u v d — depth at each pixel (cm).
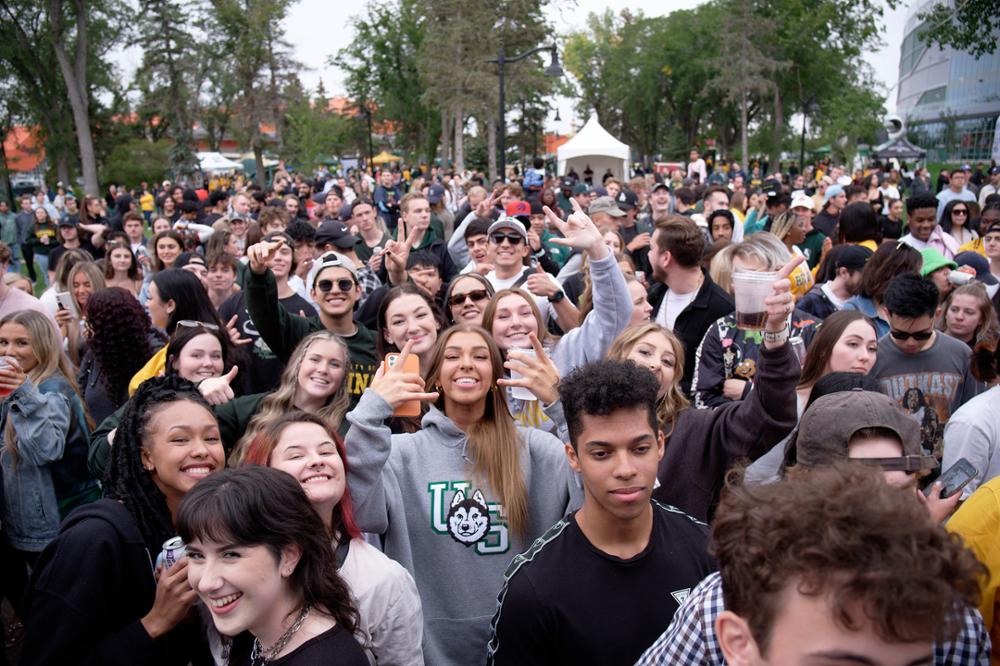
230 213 1288
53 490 390
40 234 1579
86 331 468
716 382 431
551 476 315
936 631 120
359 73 7025
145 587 251
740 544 138
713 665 184
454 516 304
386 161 6944
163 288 500
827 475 139
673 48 7138
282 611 215
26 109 5300
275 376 550
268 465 258
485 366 311
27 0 4838
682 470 315
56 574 238
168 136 6481
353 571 253
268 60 5572
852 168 4309
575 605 228
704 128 7838
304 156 5247
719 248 650
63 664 234
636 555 232
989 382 343
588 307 516
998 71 4994
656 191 1079
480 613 300
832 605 122
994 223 665
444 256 815
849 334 358
